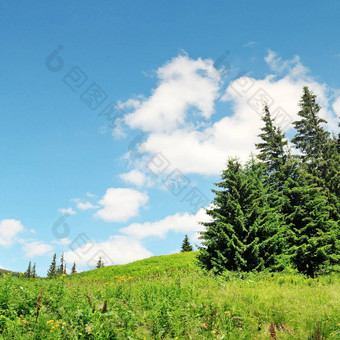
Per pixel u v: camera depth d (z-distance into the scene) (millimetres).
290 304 9289
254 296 10102
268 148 31141
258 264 18281
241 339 7277
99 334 6070
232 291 10883
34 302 8000
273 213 20594
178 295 10141
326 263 22062
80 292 10172
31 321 6844
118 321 7277
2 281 9445
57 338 6027
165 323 7508
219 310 8727
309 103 38938
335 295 10203
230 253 18875
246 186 20969
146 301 9367
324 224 23219
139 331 7160
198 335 7277
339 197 30391
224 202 20750
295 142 38125
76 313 6840
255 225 18828
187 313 8266
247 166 24688
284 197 24000
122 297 10297
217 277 14914
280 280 14547
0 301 7430
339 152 37531
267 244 19156
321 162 33906
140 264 35375
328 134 37344
